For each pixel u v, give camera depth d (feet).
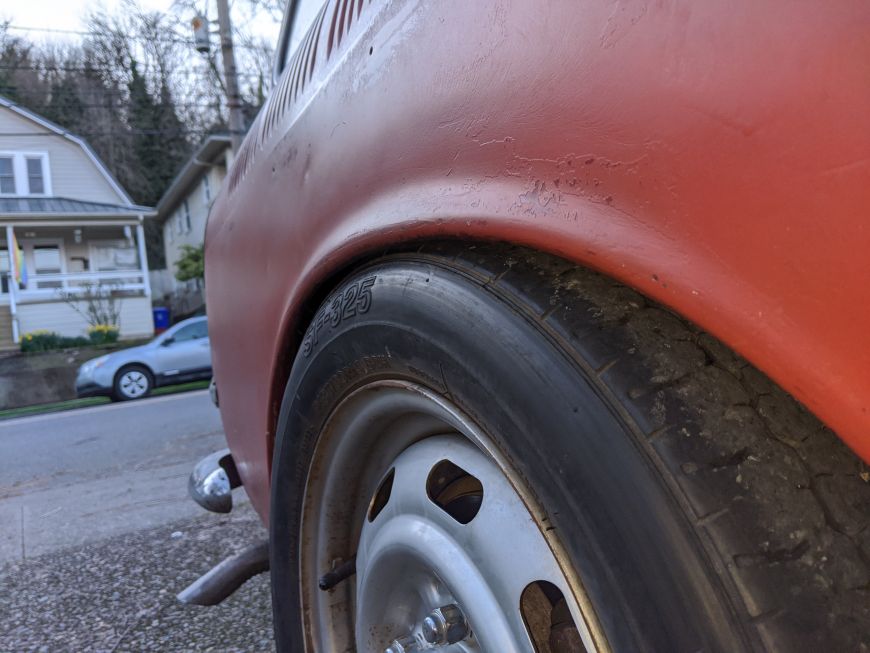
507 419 3.03
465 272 3.53
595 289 3.08
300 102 5.45
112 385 48.37
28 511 16.78
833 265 1.99
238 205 6.93
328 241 4.54
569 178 2.76
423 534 3.92
